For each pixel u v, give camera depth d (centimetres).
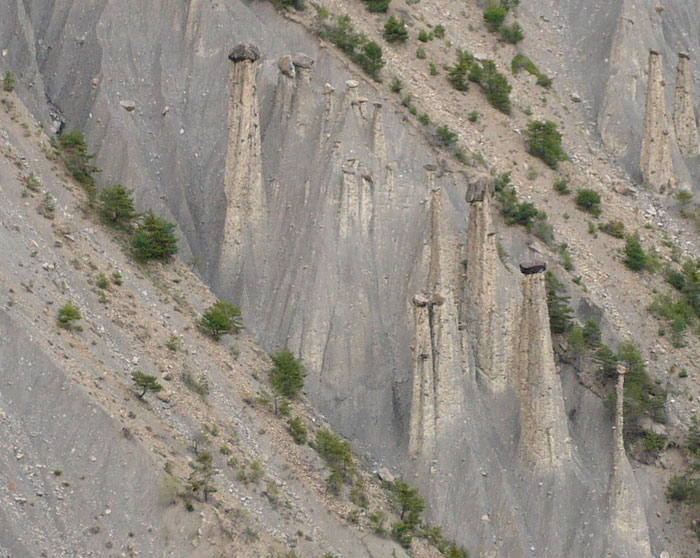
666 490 14775
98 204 14275
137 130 15175
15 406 12162
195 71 15725
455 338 14175
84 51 15425
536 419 14250
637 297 15925
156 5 15862
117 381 12769
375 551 12862
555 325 15200
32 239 13412
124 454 12181
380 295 14738
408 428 14162
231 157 14862
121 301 13575
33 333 12494
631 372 15088
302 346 14388
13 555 11419
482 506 13838
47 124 14838
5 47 15025
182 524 12038
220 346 13938
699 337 15812
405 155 15575
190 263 14638
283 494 12900
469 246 14575
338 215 14788
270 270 14825
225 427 13100
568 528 14038
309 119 15338
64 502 11888
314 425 13875
